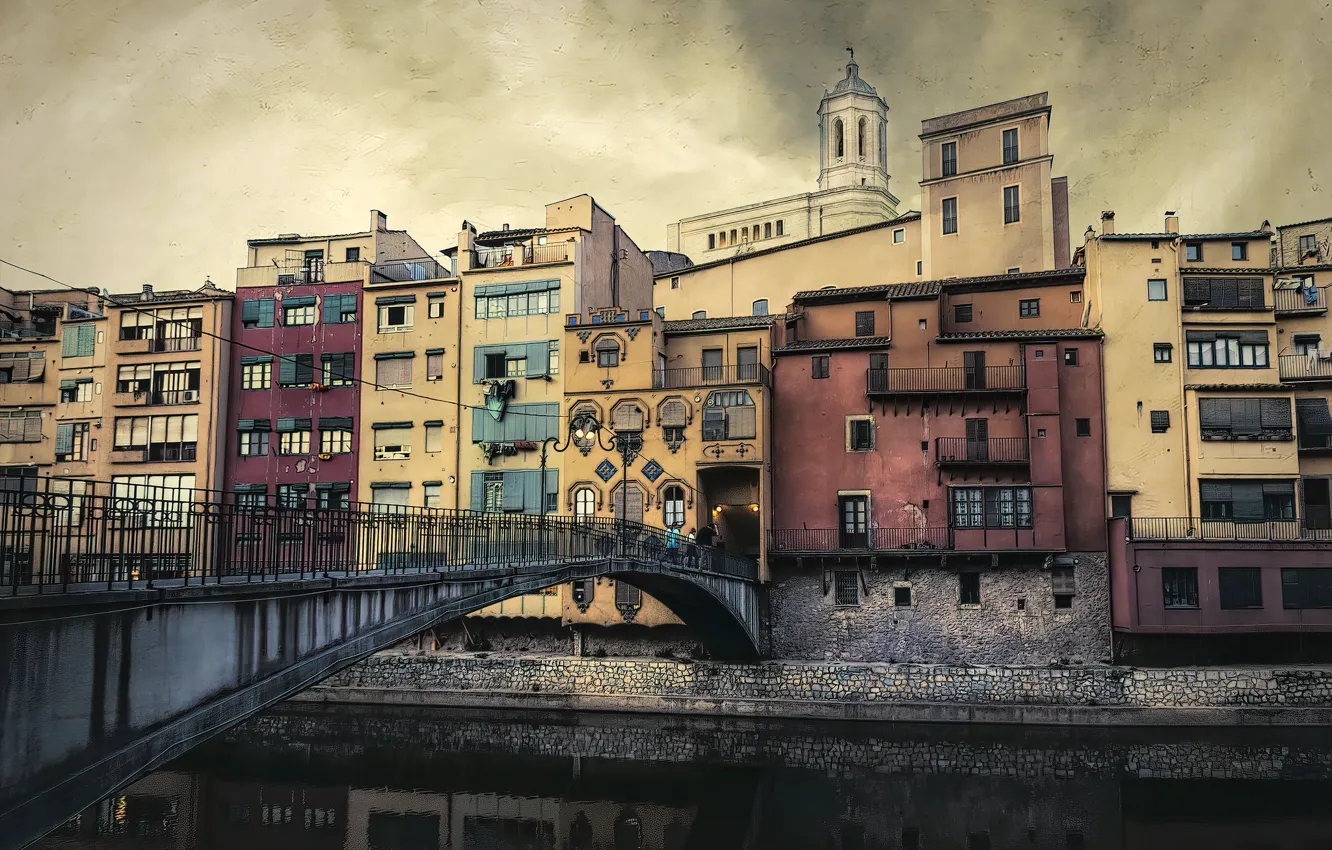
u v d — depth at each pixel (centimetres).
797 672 4316
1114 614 4291
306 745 3978
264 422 5231
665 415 4631
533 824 3062
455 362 5081
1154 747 3791
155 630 1453
